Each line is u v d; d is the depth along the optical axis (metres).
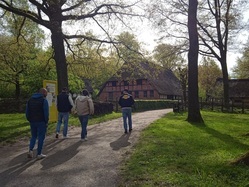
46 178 6.29
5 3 17.77
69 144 10.21
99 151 8.84
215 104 32.34
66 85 19.58
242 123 17.42
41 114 8.18
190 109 17.20
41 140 8.20
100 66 25.38
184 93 44.19
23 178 6.32
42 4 17.59
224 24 32.09
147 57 23.22
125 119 12.73
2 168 7.20
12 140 11.70
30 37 30.66
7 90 46.59
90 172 6.63
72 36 21.02
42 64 30.73
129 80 26.70
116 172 6.57
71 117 19.66
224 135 11.87
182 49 30.61
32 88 38.84
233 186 5.42
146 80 56.62
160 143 9.66
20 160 8.02
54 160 7.88
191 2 17.38
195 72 17.22
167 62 31.05
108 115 23.12
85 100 10.93
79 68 26.61
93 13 20.30
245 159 6.73
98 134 12.52
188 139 10.60
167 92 57.62
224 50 32.59
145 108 35.97
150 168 6.63
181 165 6.86
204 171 6.28
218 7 31.06
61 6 19.03
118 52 22.70
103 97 61.66
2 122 19.17
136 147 9.18
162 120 18.00
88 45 24.09
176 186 5.43
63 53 19.61
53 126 15.31
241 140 10.73
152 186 5.47
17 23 22.28
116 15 20.83
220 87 50.78
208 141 10.25
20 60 35.19
